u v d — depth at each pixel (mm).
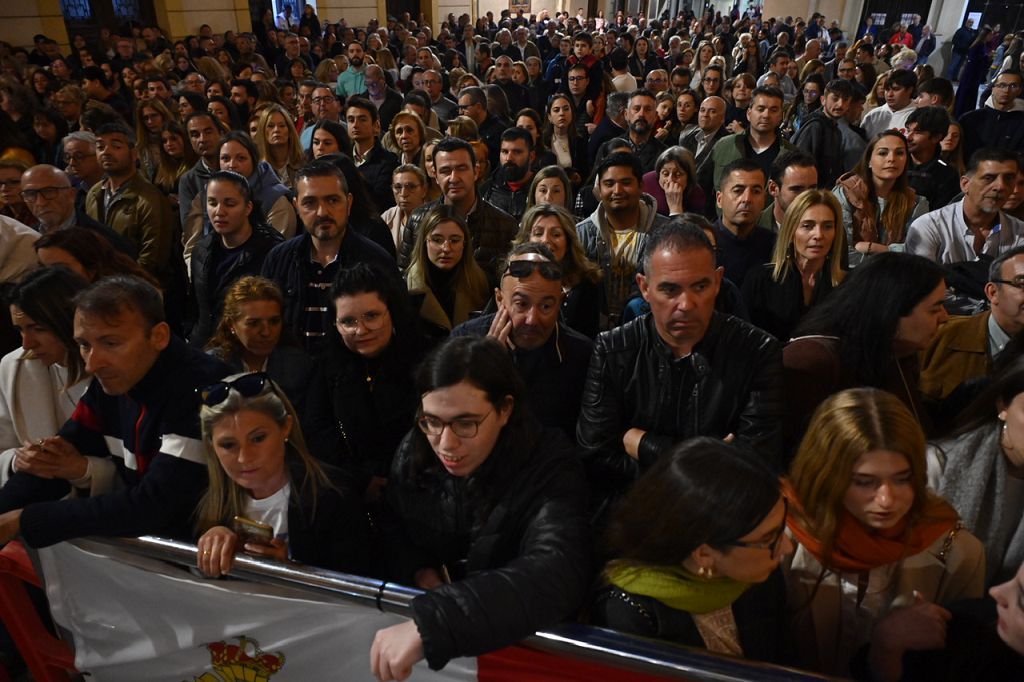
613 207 3209
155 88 6824
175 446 1639
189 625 1647
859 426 1223
